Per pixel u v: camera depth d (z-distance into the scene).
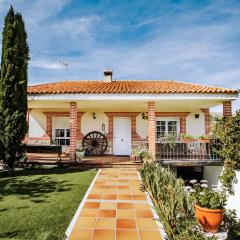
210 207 5.78
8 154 11.11
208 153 12.48
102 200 7.45
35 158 14.53
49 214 6.14
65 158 14.75
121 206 6.93
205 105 15.96
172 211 5.48
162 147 13.04
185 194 6.37
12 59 11.45
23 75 11.77
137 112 18.05
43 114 18.03
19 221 5.66
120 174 11.27
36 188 8.65
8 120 11.20
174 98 12.75
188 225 5.27
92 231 5.30
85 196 7.82
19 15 11.73
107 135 17.95
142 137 17.92
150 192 7.75
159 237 5.05
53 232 5.13
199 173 15.18
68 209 6.52
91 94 12.99
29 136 17.88
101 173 11.48
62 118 18.11
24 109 11.76
